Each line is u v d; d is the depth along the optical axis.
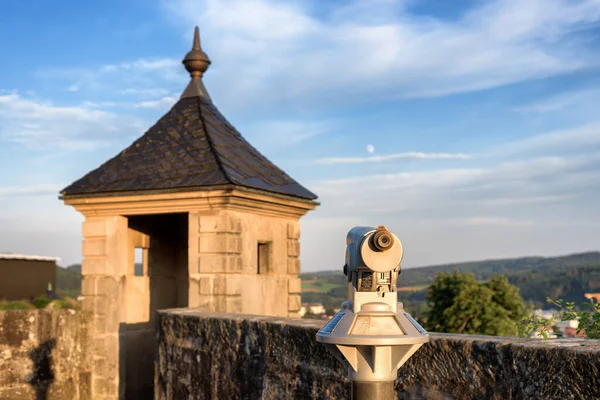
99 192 9.66
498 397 3.51
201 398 6.59
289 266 10.52
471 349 3.67
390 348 2.91
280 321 5.54
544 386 3.26
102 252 9.90
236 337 6.05
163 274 11.06
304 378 5.11
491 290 26.00
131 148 10.44
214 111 11.05
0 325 8.70
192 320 6.84
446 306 26.39
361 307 2.96
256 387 5.73
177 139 10.29
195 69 11.23
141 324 10.43
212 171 9.23
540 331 4.57
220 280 8.99
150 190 9.30
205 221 9.12
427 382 3.92
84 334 9.73
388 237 2.86
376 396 2.92
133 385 10.10
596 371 3.03
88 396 9.67
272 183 9.85
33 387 8.95
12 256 23.42
